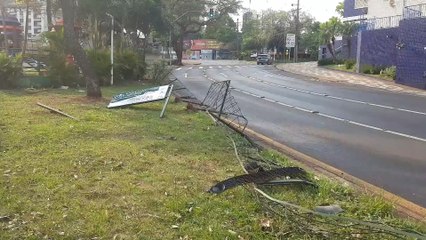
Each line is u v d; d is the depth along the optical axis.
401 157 8.12
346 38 46.47
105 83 20.03
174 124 9.65
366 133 10.55
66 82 18.55
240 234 4.12
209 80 28.70
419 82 24.56
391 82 27.66
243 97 18.23
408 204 5.47
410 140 9.73
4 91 15.85
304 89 22.73
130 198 4.94
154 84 21.52
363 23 40.38
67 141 7.54
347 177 6.62
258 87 23.61
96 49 22.30
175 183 5.50
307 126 11.46
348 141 9.55
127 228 4.20
